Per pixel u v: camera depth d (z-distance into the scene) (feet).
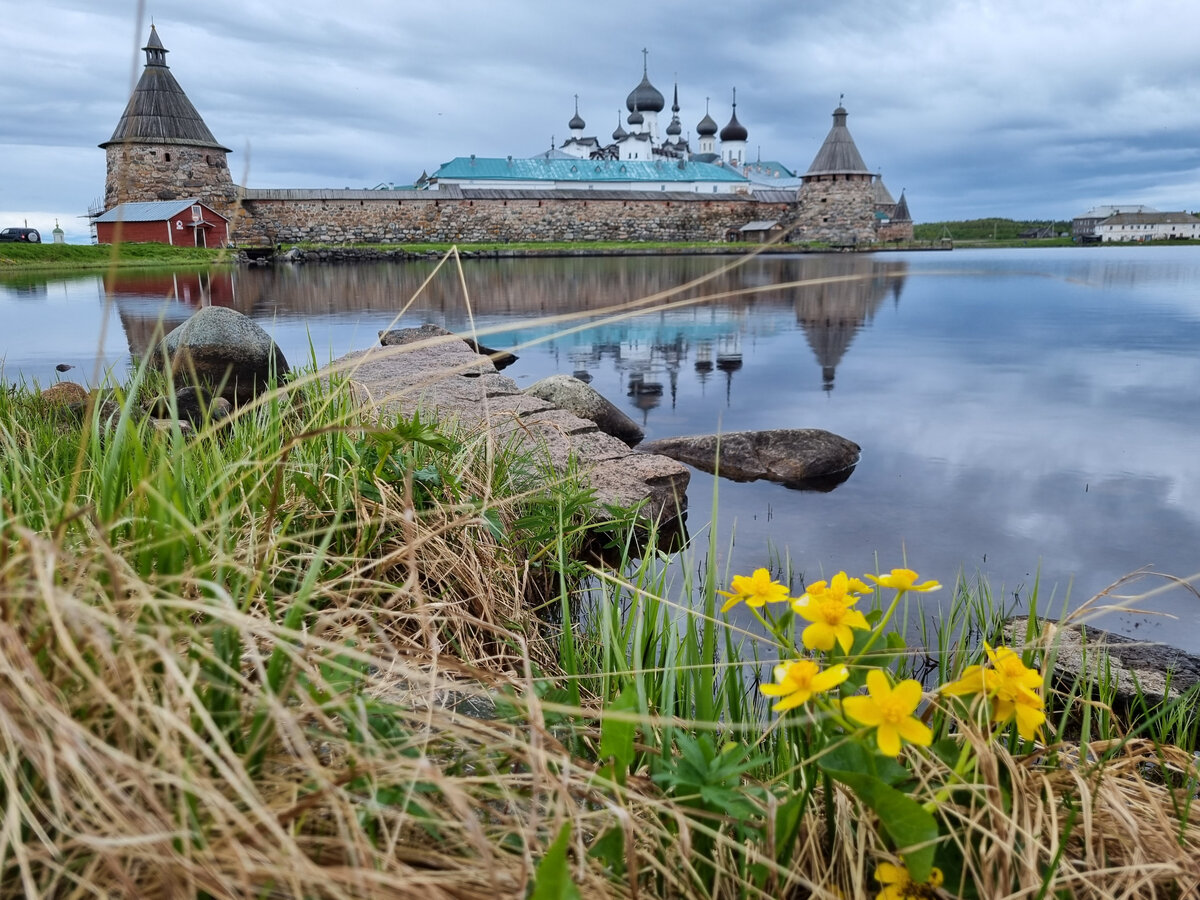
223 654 2.81
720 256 140.77
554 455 12.62
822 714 2.86
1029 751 4.23
